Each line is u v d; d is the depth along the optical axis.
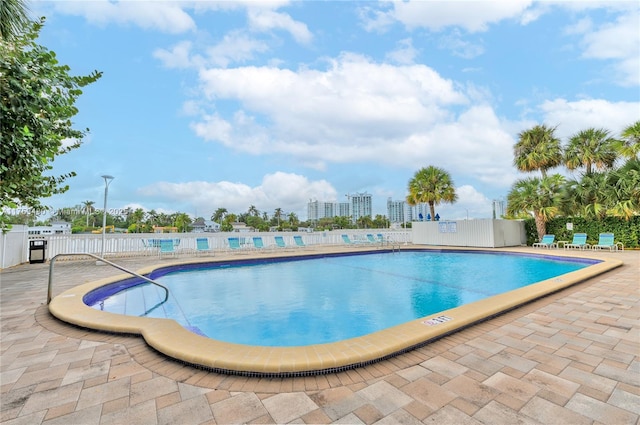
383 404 2.04
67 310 4.04
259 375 2.42
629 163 12.30
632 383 2.26
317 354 2.60
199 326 4.95
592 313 4.01
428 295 6.83
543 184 14.32
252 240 15.16
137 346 3.08
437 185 19.25
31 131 2.44
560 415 1.89
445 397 2.10
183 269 9.62
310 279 8.68
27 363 2.69
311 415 1.93
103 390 2.24
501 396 2.10
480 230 15.38
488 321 3.71
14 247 9.45
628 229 12.47
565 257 10.90
